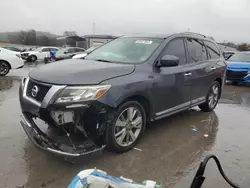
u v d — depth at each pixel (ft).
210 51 19.04
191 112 19.84
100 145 11.04
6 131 13.99
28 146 12.31
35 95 10.67
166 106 14.24
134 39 15.52
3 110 17.88
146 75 12.55
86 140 10.52
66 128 10.25
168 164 11.44
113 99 10.65
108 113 10.68
